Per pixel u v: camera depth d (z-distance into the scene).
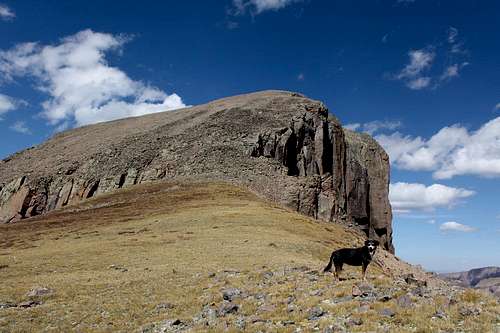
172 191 89.25
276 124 143.38
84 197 122.44
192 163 114.12
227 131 134.88
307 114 158.50
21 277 31.52
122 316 20.78
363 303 16.53
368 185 197.75
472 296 16.00
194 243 42.41
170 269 31.23
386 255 44.66
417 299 16.02
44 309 22.41
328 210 106.81
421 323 13.84
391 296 16.66
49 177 137.62
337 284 20.58
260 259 33.75
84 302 23.52
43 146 189.50
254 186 98.56
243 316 17.77
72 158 147.25
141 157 127.00
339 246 49.41
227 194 81.38
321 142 155.50
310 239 49.06
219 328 16.28
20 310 22.55
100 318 20.62
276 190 99.88
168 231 51.09
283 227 53.72
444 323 13.68
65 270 33.59
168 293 24.30
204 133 133.62
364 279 21.12
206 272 29.42
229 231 48.75
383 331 13.60
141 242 44.47
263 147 129.50
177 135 136.50
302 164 141.00
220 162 113.38
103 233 54.97
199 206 69.50
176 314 20.11
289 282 22.94
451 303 15.39
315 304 17.53
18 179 140.62
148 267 32.78
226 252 37.25
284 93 195.12
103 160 134.00
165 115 189.50
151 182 106.44
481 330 12.94
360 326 14.16
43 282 28.91
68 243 49.84
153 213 67.69
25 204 130.38
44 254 41.41
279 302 18.66
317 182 112.00
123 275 30.22
